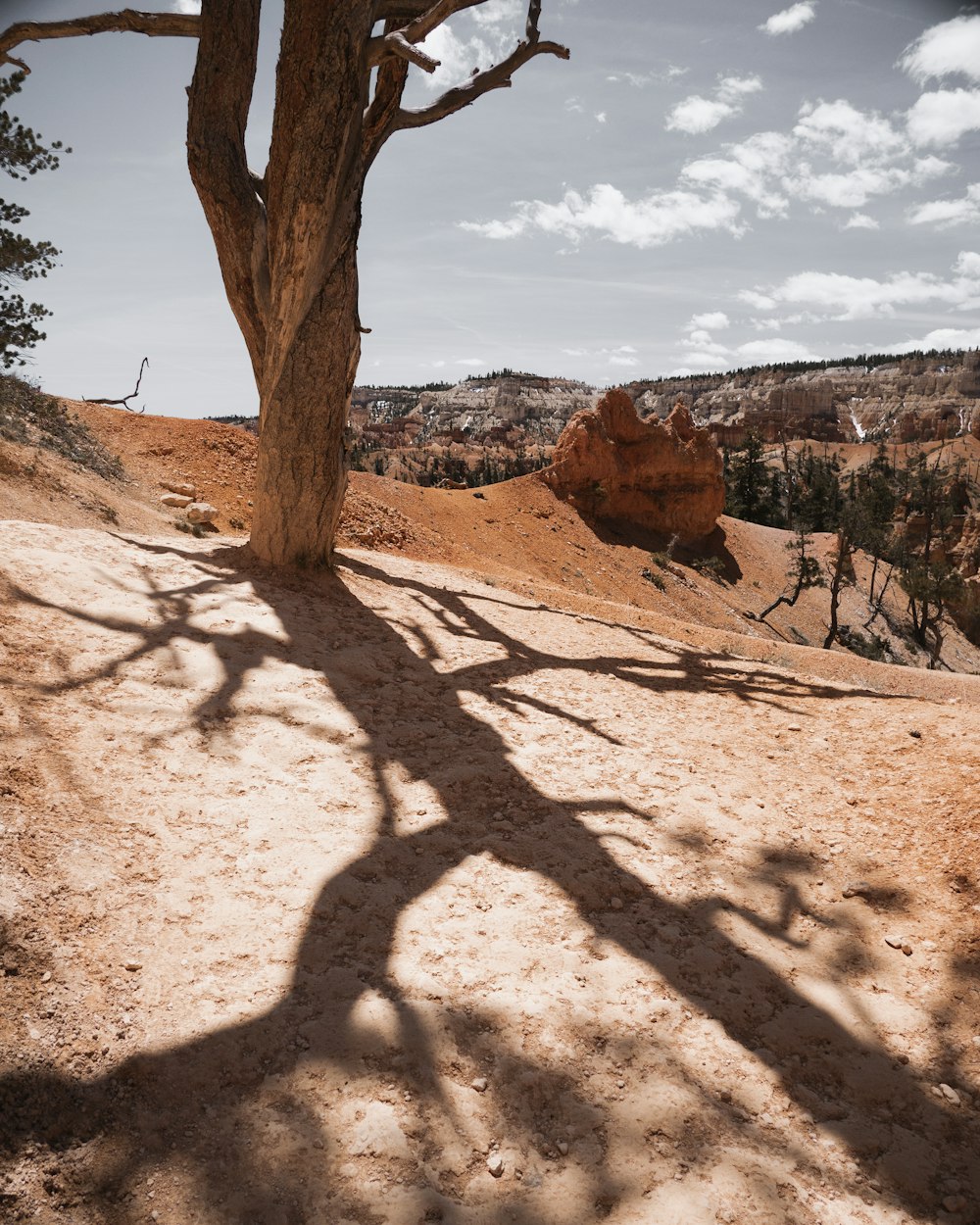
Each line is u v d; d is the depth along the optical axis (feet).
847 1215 8.30
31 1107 8.16
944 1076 10.40
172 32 28.22
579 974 11.43
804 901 13.97
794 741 21.54
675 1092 9.54
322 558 30.40
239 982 10.46
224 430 69.10
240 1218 7.54
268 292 27.71
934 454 539.29
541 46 29.55
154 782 14.47
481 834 15.15
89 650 18.44
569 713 22.34
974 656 223.10
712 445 197.98
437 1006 10.41
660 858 14.80
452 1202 7.94
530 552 140.46
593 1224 7.88
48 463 41.91
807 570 176.96
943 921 13.35
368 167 27.32
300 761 16.76
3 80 36.32
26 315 38.75
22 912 10.29
